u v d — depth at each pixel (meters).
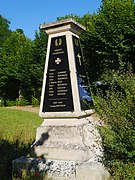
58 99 5.70
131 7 18.27
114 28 17.83
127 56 17.61
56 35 6.05
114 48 18.09
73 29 6.05
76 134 5.20
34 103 27.89
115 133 4.11
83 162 4.71
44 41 26.06
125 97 4.41
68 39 5.88
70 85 5.63
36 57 27.56
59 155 5.05
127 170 3.87
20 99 30.73
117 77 4.69
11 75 30.20
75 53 5.98
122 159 4.10
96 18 19.78
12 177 4.61
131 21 17.50
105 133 4.31
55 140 5.35
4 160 5.37
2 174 4.75
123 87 4.39
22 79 29.61
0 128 9.76
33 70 27.72
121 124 4.02
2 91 33.16
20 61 29.17
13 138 7.20
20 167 4.96
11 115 16.25
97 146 5.18
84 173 4.41
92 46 20.14
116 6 18.73
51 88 5.86
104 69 20.06
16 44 32.97
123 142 3.98
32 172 4.80
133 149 3.94
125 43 17.69
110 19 18.59
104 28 18.80
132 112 4.07
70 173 4.57
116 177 3.97
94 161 4.71
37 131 5.64
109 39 18.39
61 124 5.50
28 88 32.16
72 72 5.68
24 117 15.16
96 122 5.50
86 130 5.34
